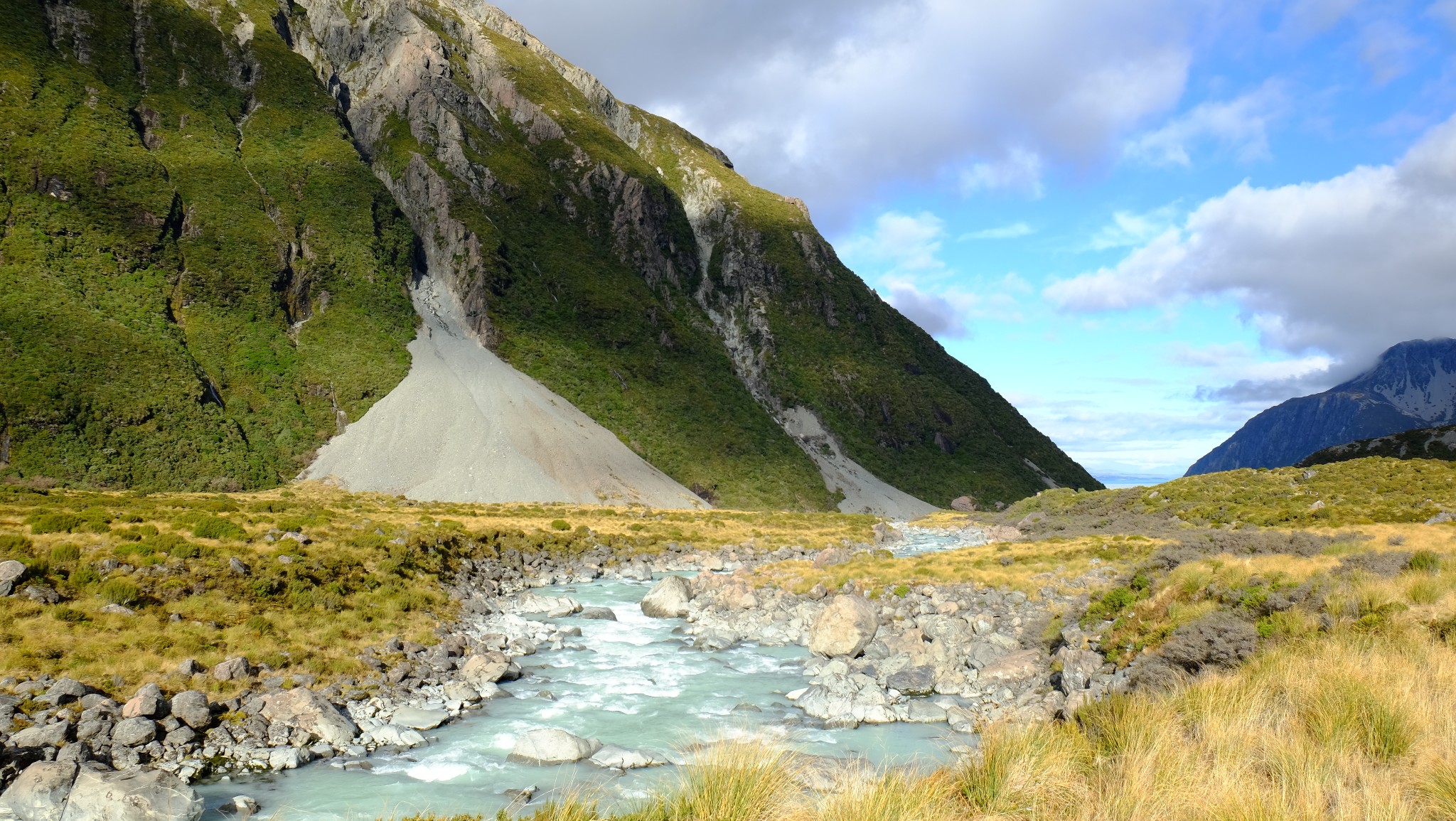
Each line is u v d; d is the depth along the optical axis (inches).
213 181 5851.4
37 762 682.8
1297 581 881.5
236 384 4872.0
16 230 4650.6
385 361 5531.5
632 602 1959.9
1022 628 1375.5
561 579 2294.5
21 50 5556.1
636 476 5511.8
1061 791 411.5
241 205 5826.8
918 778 427.2
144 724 815.1
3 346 4025.6
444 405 5305.1
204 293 5211.6
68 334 4286.4
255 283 5442.9
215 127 6314.0
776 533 3784.5
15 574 1105.4
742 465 6373.0
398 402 5221.5
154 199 5364.2
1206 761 432.5
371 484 4571.9
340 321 5679.1
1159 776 405.4
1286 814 341.1
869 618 1322.6
